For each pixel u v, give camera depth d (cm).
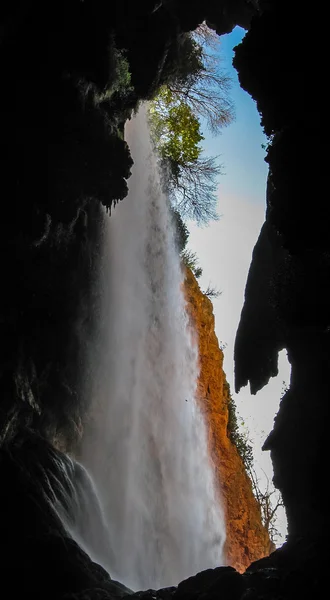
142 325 3388
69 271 2580
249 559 3772
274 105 1733
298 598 1357
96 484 2825
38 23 2141
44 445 2242
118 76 2455
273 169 1739
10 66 2108
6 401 2083
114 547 2755
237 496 3853
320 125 1591
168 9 2558
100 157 2308
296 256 1769
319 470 1742
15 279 2180
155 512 3288
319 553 1481
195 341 3888
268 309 2352
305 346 1941
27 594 1658
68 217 2281
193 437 3694
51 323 2438
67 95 2197
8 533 1780
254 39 1722
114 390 3083
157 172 3647
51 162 2178
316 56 1587
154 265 3553
